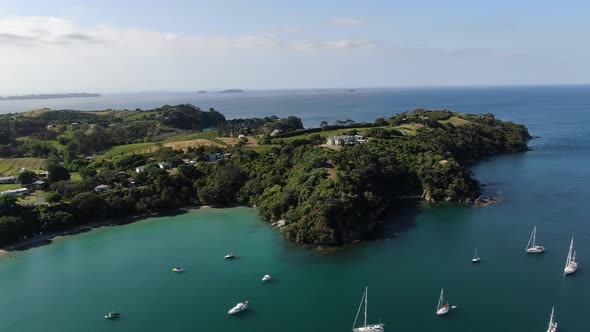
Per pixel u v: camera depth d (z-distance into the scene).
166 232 169.25
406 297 113.50
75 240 162.88
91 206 182.12
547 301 109.00
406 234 157.88
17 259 145.88
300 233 152.38
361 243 150.62
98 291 122.00
